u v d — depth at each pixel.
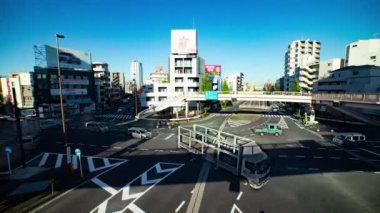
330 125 41.72
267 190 15.20
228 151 18.14
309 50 101.38
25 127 41.19
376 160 21.47
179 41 61.94
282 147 26.06
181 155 22.80
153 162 20.69
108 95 86.81
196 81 64.25
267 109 75.19
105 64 85.06
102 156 22.53
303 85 84.56
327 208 13.00
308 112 48.03
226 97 49.94
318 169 19.11
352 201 13.81
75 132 35.19
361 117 37.31
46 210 12.51
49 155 22.88
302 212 12.55
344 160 21.44
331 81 63.47
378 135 32.41
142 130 30.61
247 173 15.37
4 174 17.41
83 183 16.09
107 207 12.93
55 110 57.69
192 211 12.62
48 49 56.84
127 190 15.07
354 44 67.81
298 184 16.16
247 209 12.83
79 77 64.94
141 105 65.81
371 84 51.03
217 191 14.98
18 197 13.84
